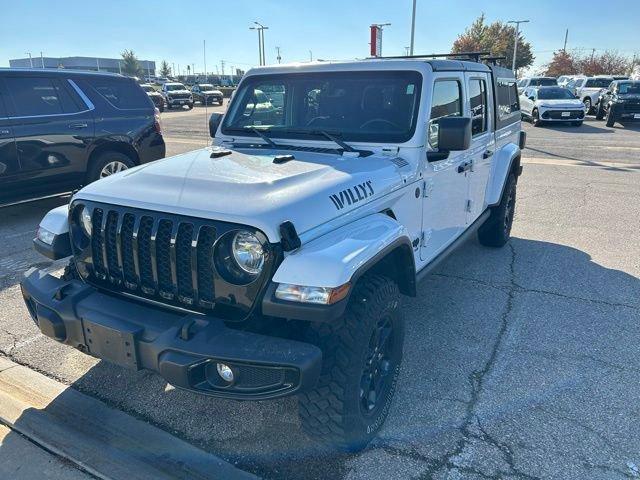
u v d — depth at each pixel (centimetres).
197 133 1895
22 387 317
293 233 224
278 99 377
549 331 394
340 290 214
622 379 329
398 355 292
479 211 503
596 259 555
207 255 230
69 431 279
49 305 258
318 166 293
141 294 254
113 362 244
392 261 293
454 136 306
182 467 253
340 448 257
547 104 2036
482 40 5328
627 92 2020
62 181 702
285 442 272
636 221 705
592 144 1535
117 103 763
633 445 269
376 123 343
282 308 213
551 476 249
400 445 271
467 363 349
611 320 411
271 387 215
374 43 1006
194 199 240
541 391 317
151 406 303
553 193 877
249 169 280
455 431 281
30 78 668
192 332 223
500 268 527
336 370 236
